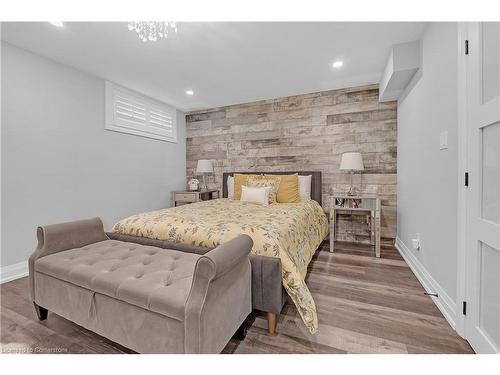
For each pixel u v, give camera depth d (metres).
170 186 4.27
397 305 1.72
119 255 1.54
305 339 1.37
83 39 2.17
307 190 3.33
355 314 1.61
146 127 3.73
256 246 1.55
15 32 2.06
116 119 3.25
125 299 1.16
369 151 3.30
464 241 1.36
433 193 1.84
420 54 2.16
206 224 1.82
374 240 3.24
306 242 2.12
